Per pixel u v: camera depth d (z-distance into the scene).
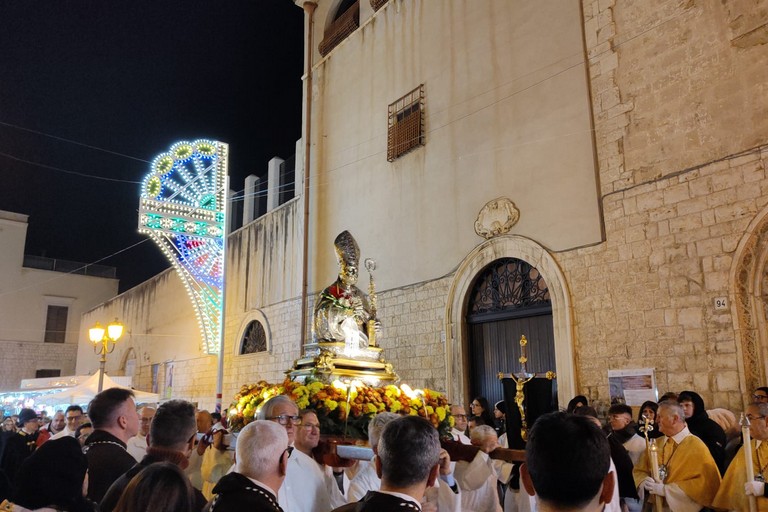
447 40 12.70
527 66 10.86
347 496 3.86
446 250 11.84
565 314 9.34
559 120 10.10
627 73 9.20
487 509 4.58
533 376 5.05
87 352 32.41
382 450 2.49
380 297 13.20
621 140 9.10
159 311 24.64
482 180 11.32
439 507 3.72
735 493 4.69
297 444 3.88
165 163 16.47
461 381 11.05
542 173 10.21
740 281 7.54
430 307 11.96
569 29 10.20
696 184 8.10
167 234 16.12
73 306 34.44
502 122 11.13
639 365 8.35
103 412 3.69
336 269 14.71
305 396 4.59
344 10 17.22
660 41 8.82
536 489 1.81
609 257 8.97
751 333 7.38
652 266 8.43
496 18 11.66
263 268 18.03
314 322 6.08
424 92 13.04
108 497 2.91
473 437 4.82
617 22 9.46
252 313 18.09
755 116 7.61
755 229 7.43
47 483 2.61
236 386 18.39
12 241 32.75
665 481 5.07
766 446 4.70
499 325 10.86
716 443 5.95
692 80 8.35
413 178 12.93
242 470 2.63
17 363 31.88
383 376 5.79
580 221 9.47
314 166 16.19
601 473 1.75
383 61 14.43
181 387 21.77
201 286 16.53
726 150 7.84
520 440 4.98
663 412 5.29
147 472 2.38
